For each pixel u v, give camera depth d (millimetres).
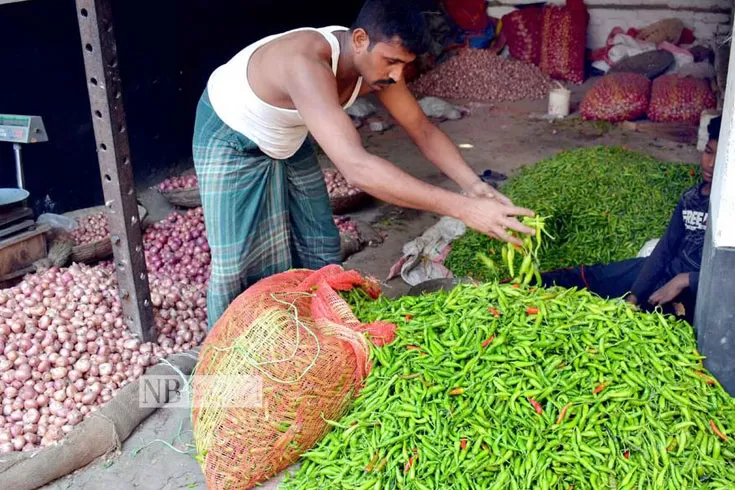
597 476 2133
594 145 6941
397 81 2699
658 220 4074
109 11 3113
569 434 2201
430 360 2430
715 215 2412
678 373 2365
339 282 2748
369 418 2383
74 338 3324
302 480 2391
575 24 8820
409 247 4434
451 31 9391
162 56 5820
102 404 3143
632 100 7516
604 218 4078
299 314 2549
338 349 2436
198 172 3049
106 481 2818
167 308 3723
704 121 6613
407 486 2207
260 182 3053
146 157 5789
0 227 3855
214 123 2957
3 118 3893
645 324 2521
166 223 4844
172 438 3029
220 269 3113
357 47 2650
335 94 2602
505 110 8219
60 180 5059
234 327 2523
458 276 4227
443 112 7957
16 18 4582
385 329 2535
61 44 4918
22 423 3037
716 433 2250
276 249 3279
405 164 6539
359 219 5336
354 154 2465
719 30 8578
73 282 3631
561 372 2330
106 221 4645
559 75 8984
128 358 3373
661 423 2213
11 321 3318
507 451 2188
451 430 2264
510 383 2305
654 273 3361
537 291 2686
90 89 3174
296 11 7848
